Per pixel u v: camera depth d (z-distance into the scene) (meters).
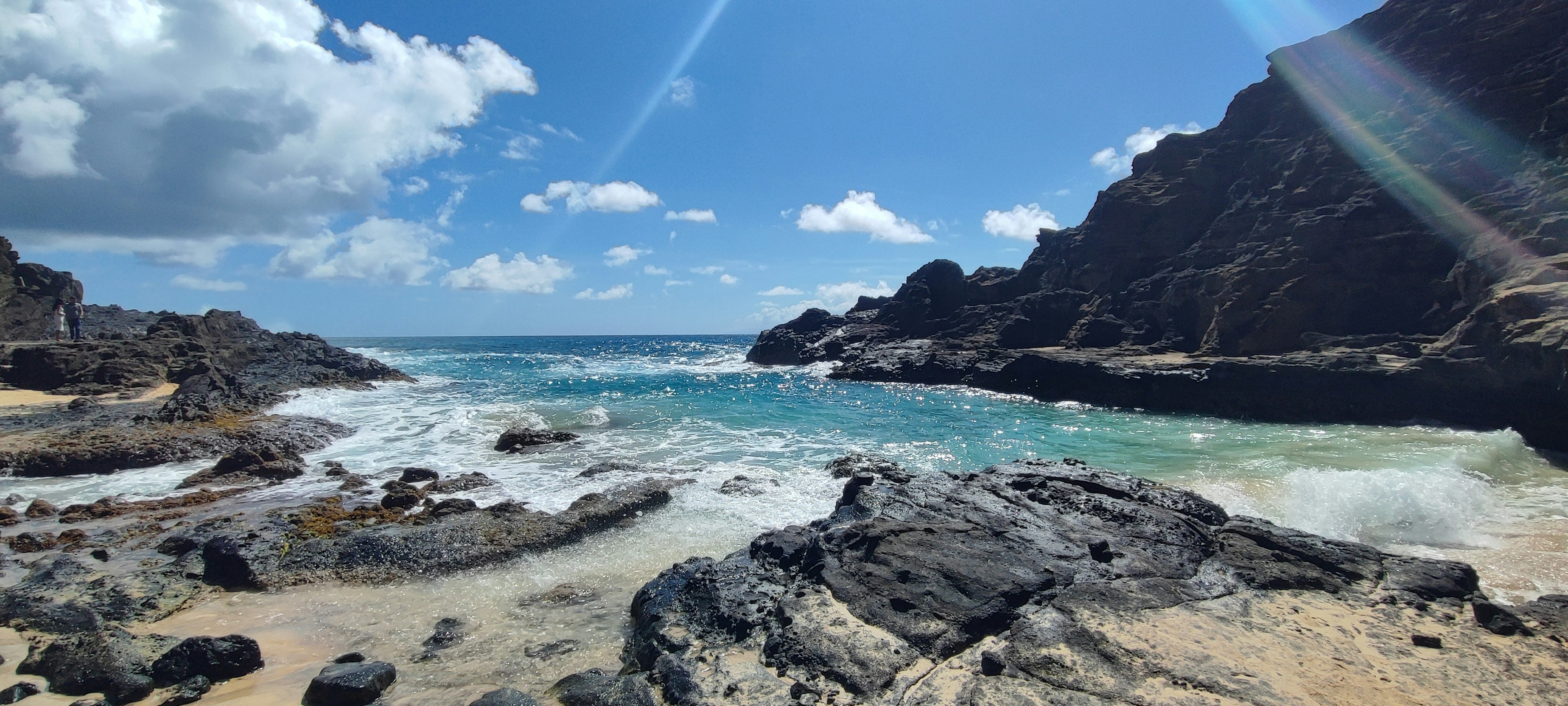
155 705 5.23
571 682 5.26
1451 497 11.16
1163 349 30.67
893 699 4.63
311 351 36.31
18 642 6.30
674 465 15.04
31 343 26.83
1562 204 20.00
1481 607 5.63
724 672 5.12
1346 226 26.17
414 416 22.47
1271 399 22.22
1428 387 19.23
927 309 47.09
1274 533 7.52
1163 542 7.54
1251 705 4.38
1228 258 31.19
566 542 9.34
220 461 13.70
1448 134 25.33
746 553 7.52
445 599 7.59
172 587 7.61
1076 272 39.53
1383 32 30.70
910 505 8.73
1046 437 18.97
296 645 6.46
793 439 18.73
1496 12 26.53
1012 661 4.99
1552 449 16.12
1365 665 4.91
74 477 13.55
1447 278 23.12
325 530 9.77
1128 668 4.86
